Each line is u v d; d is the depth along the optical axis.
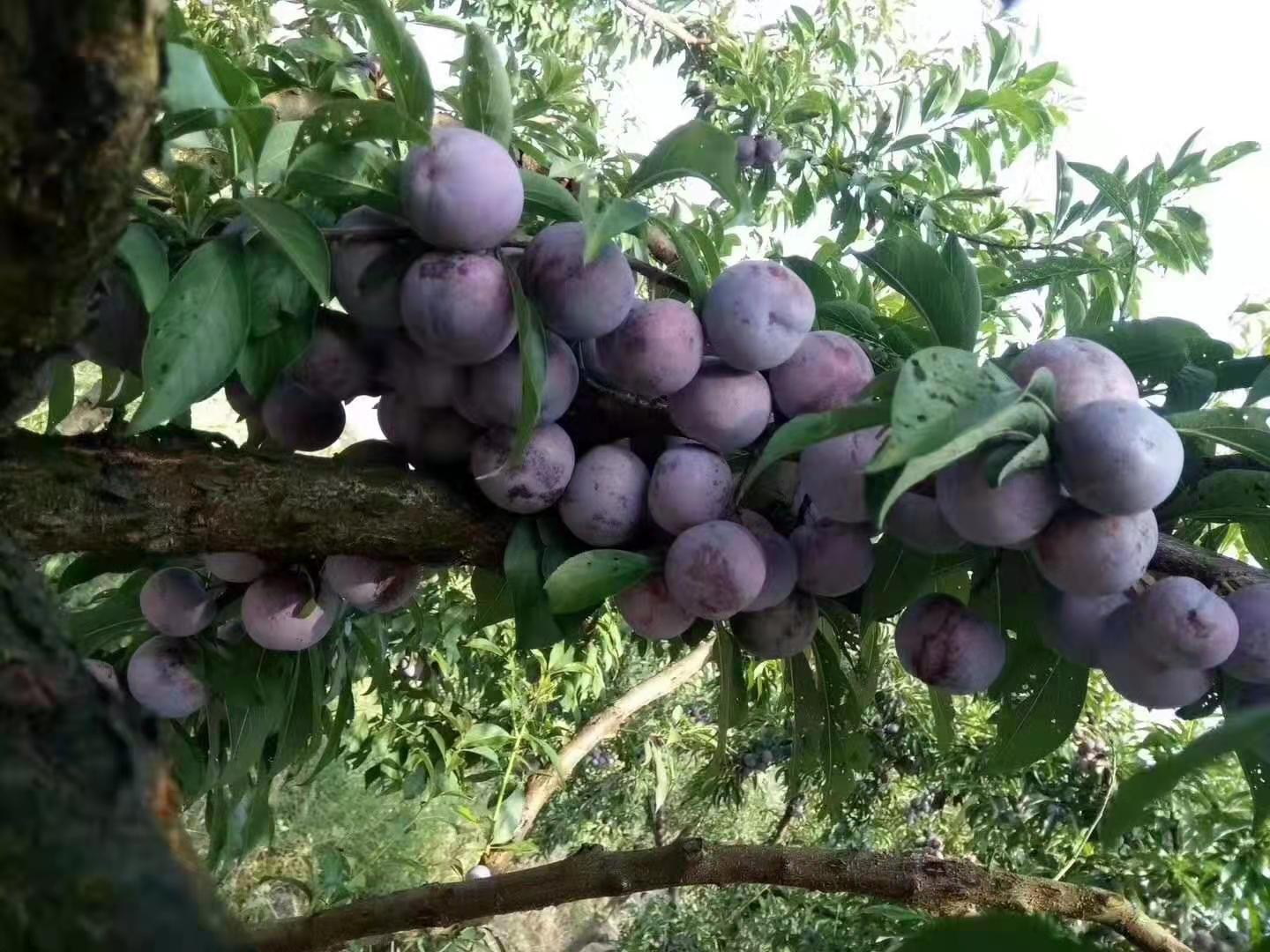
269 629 1.16
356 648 1.67
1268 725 0.53
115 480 0.92
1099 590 0.80
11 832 0.37
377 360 1.00
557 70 2.20
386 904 1.47
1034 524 0.77
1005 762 1.19
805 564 1.03
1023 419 0.73
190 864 0.43
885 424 0.77
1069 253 2.63
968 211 3.26
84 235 0.54
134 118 0.50
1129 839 3.09
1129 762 3.33
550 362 0.96
